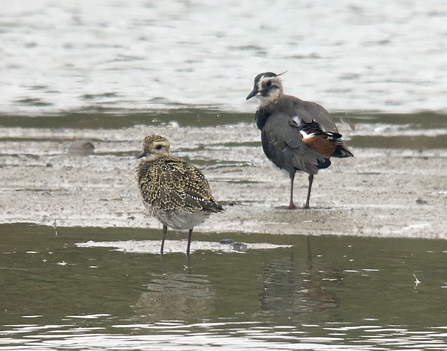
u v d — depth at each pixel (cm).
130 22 3597
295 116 1633
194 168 1277
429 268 1202
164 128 2266
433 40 3319
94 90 2639
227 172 1861
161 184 1245
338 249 1298
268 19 3647
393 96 2578
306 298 1082
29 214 1495
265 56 3055
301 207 1561
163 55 3078
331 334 962
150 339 946
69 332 969
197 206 1200
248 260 1245
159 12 3788
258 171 1870
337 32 3441
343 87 2662
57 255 1263
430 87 2686
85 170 1853
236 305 1057
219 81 2738
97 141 2138
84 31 3434
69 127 2266
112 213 1508
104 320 1006
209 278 1160
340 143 1545
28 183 1731
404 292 1105
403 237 1362
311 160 1548
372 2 3950
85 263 1225
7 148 2050
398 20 3656
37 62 2969
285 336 956
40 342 940
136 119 2338
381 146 2109
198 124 2308
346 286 1128
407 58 3053
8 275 1169
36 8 3841
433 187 1719
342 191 1688
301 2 3950
